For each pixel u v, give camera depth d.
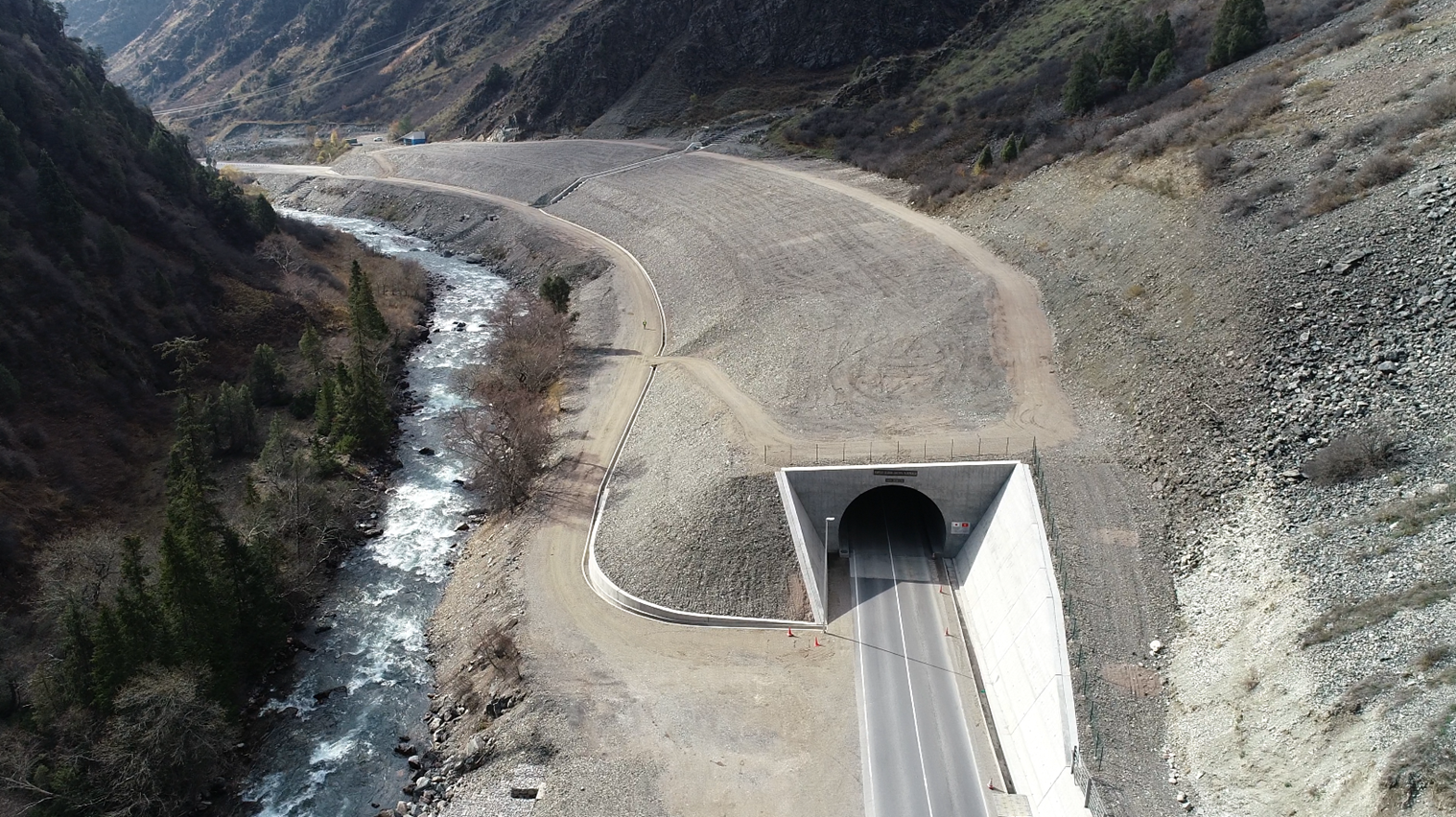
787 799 44.78
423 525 72.69
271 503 64.88
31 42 109.12
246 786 49.97
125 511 69.56
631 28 183.12
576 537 65.38
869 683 51.41
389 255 132.25
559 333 93.44
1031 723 45.47
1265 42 98.62
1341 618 39.97
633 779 46.38
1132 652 46.38
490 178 158.62
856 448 63.59
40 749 46.19
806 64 170.75
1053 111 112.19
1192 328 63.50
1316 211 64.06
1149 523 53.12
